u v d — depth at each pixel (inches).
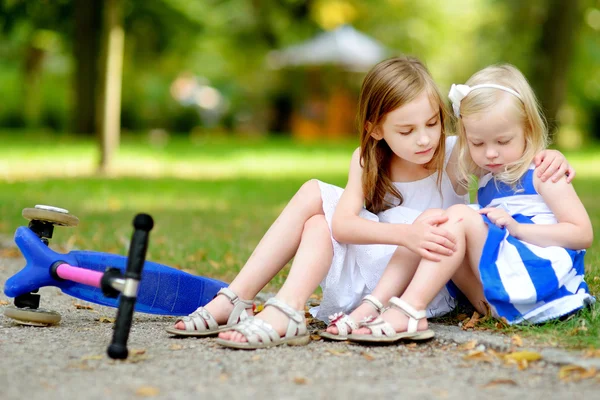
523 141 125.0
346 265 129.3
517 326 121.9
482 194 133.3
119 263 135.8
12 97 1024.9
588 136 1072.2
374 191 133.6
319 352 115.1
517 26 784.9
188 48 817.5
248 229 271.6
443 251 117.6
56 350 115.0
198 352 114.7
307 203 129.0
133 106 1078.4
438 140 127.0
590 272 160.6
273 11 948.0
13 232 259.3
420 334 117.3
